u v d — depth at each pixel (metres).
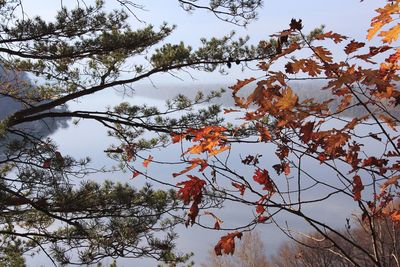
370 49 1.45
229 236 1.70
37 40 6.59
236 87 1.44
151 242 6.62
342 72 1.31
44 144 6.24
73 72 7.74
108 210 6.36
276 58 1.31
